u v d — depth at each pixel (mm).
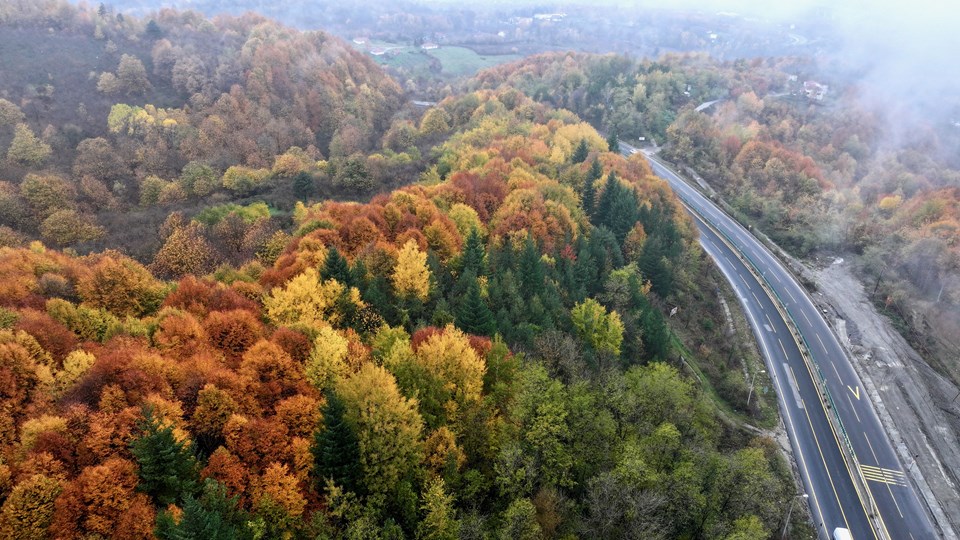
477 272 96125
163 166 178625
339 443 48625
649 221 130750
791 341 115125
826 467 85500
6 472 43188
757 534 55438
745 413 95125
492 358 66938
